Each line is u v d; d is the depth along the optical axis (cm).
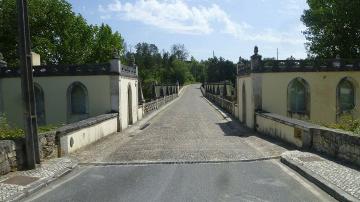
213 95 6438
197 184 1047
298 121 1758
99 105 2614
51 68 2648
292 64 2502
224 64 12475
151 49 16150
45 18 4059
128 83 2936
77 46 4503
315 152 1436
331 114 2539
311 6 3666
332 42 3500
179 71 14112
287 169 1209
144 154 1558
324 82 2528
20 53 1214
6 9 3872
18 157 1203
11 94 2706
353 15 3288
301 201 871
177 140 2025
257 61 2488
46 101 2661
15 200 910
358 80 2534
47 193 990
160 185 1046
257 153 1514
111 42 5344
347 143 1208
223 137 2145
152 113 4056
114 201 909
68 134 1584
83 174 1210
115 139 2169
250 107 2592
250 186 1012
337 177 1014
